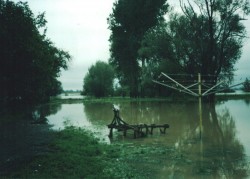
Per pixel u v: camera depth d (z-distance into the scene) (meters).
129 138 23.05
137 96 83.56
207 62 54.19
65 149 17.72
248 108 47.09
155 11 72.50
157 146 19.81
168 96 78.56
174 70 60.06
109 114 42.12
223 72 56.44
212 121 32.94
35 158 15.29
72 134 23.47
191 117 36.84
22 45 32.75
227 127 28.41
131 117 37.72
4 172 13.02
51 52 53.25
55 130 26.80
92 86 110.06
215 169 14.22
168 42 59.00
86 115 41.38
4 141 21.42
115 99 82.69
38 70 38.25
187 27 56.31
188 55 56.66
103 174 12.91
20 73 35.38
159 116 38.31
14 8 32.84
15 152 17.64
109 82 110.56
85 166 13.84
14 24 32.00
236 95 91.12
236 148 19.03
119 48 77.62
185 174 13.42
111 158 16.25
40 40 40.50
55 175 12.34
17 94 43.81
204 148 19.11
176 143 20.88
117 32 77.25
